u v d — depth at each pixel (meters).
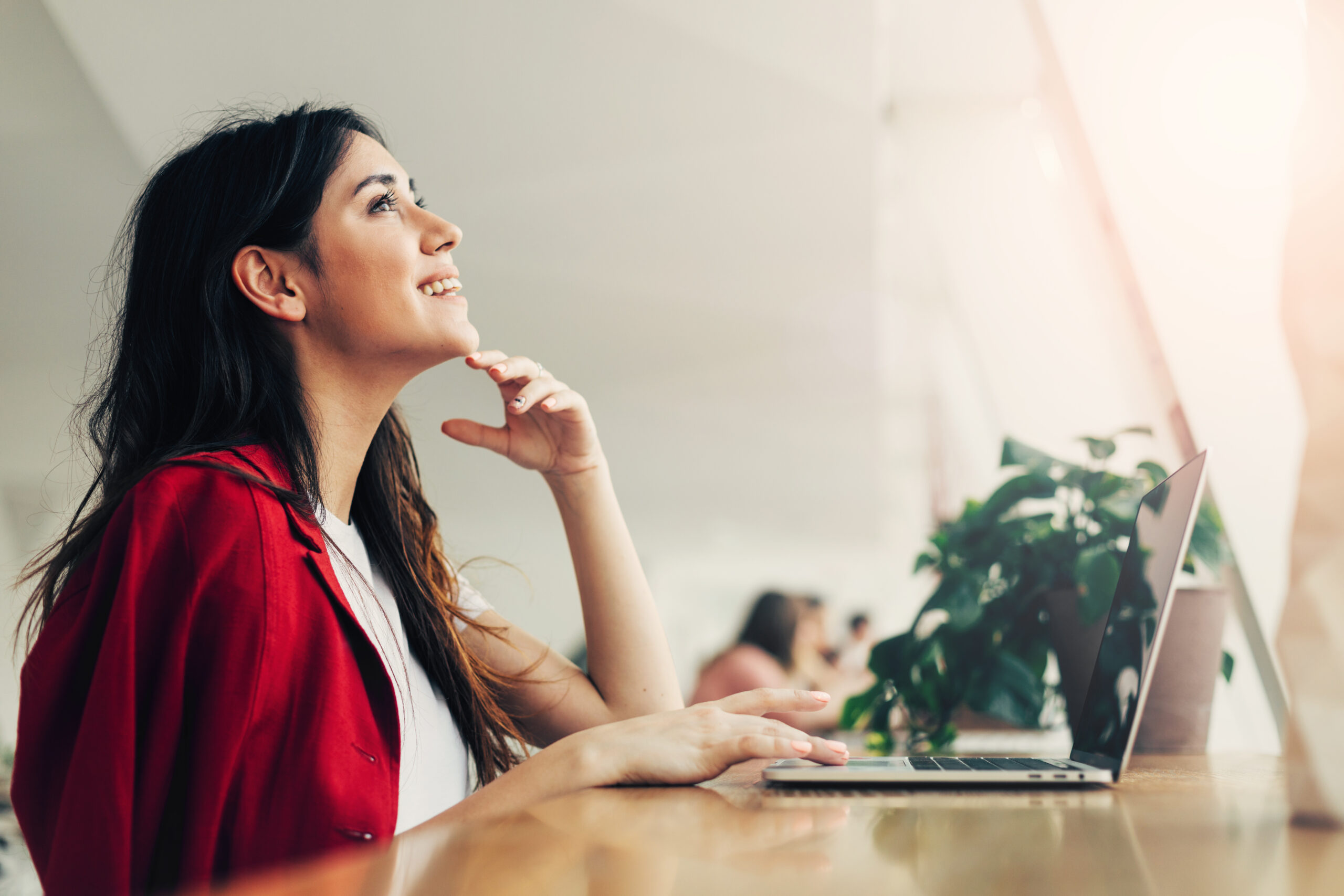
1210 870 0.31
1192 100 1.53
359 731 0.70
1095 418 2.29
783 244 3.70
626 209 3.46
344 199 0.88
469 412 5.46
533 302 4.29
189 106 2.78
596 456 1.07
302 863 0.64
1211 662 0.95
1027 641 1.26
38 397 4.75
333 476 0.90
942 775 0.59
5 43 2.62
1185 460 1.70
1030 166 2.73
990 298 2.65
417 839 0.40
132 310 0.88
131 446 0.84
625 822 0.45
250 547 0.69
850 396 5.59
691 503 8.22
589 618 1.04
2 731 3.88
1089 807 0.49
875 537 8.90
